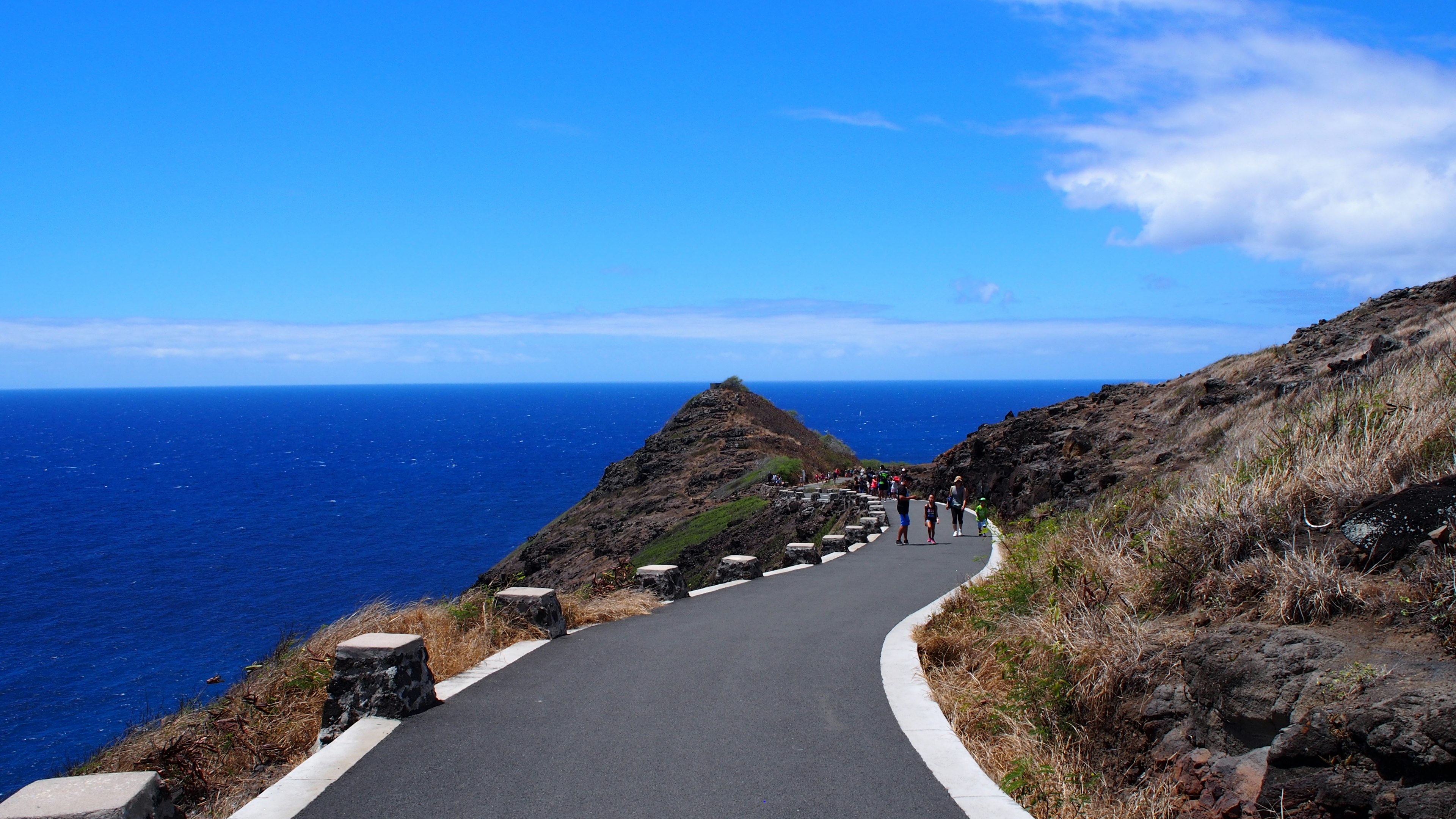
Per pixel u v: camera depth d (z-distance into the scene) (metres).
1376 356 19.02
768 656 8.91
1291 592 5.80
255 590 52.38
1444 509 5.69
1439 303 26.05
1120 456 26.69
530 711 6.83
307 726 7.39
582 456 167.50
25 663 36.41
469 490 113.00
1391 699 4.31
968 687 8.09
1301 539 6.52
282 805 4.96
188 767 6.59
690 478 58.28
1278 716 5.00
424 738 6.14
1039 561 10.62
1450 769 3.97
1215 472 9.23
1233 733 5.35
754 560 15.80
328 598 49.75
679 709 6.96
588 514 60.47
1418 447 6.78
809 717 6.76
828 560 19.55
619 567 13.24
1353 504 6.52
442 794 5.14
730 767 5.64
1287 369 25.14
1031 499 29.38
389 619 9.30
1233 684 5.39
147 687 32.41
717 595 13.60
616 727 6.45
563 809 4.95
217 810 5.96
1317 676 4.90
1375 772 4.22
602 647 9.24
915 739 6.23
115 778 4.09
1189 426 25.62
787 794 5.20
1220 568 6.87
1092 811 5.46
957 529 26.22
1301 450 7.85
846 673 8.21
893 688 7.62
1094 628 7.35
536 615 9.59
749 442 62.44
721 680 7.90
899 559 19.59
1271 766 4.63
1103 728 6.43
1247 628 5.73
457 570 59.59
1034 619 8.58
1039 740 6.63
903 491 24.12
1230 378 27.59
